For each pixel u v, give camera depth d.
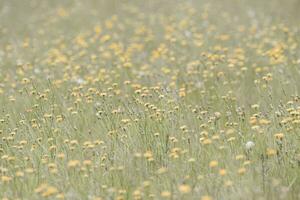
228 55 25.45
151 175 15.18
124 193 14.28
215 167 15.09
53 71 25.19
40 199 14.20
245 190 13.84
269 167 15.06
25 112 20.31
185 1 41.56
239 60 24.89
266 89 21.05
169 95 20.06
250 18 35.28
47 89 21.59
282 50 25.30
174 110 18.73
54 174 15.26
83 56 27.98
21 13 42.19
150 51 29.02
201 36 29.27
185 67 24.98
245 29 31.98
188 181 14.43
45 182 15.02
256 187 14.15
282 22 32.94
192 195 13.95
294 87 21.36
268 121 16.83
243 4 39.28
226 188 14.01
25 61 28.09
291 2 38.34
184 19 35.12
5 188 14.81
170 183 14.27
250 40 29.12
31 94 21.28
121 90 22.55
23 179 15.01
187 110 19.20
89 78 22.92
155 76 23.61
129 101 20.00
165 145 16.48
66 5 43.84
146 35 32.75
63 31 35.50
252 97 21.09
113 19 37.25
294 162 15.09
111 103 20.16
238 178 14.48
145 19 37.66
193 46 28.30
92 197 14.16
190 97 21.47
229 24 33.97
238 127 17.64
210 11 37.94
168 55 27.88
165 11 39.22
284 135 16.28
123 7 41.56
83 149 16.67
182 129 17.16
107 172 15.18
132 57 27.64
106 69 24.97
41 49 31.00
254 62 25.03
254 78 23.16
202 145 16.09
